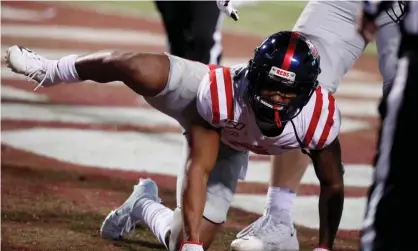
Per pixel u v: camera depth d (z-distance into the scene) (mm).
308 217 13227
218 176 10453
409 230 8336
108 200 13336
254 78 9109
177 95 9812
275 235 11133
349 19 11367
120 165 15422
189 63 9953
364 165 16547
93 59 10000
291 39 9172
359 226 12875
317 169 9867
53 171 14742
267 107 9141
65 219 12273
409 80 8453
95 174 14766
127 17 35375
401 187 8383
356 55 11594
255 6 36906
